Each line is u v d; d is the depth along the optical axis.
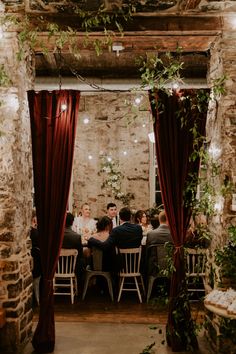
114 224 8.81
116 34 4.94
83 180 10.66
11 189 4.79
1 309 4.73
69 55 7.79
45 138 4.97
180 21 4.89
